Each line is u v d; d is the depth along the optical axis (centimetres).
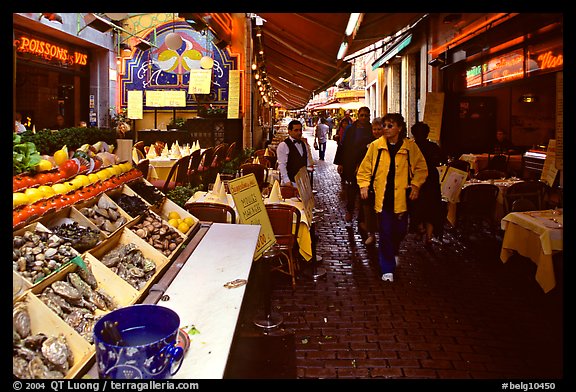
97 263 190
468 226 768
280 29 957
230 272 226
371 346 366
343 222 837
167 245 247
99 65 1525
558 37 731
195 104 1526
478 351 357
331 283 511
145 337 147
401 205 507
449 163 843
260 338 339
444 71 1166
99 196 248
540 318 415
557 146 523
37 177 216
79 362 138
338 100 3167
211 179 1070
